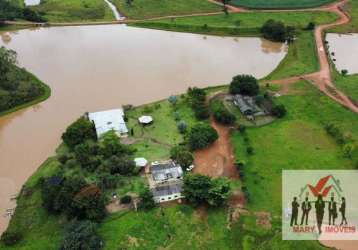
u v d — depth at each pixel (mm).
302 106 110312
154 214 75938
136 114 108000
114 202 78688
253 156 91000
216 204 76250
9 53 122812
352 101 112125
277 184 82625
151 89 122188
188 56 145250
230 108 109188
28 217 76812
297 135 98062
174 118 106125
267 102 109062
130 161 85875
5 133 102812
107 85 124312
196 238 71500
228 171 86875
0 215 78500
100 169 85000
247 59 144625
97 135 96000
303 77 126812
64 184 76750
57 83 125250
